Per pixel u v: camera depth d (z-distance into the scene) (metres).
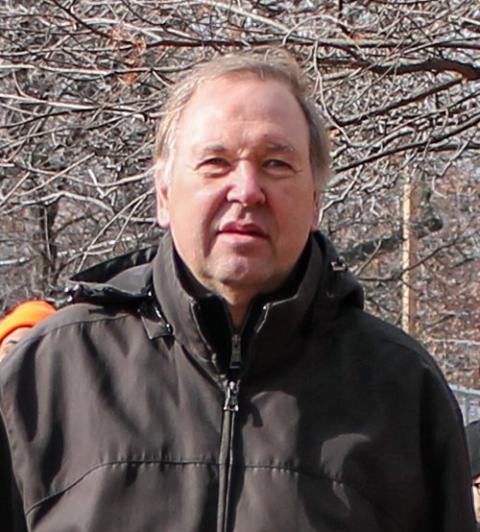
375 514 3.02
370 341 3.21
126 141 9.50
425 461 3.19
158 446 3.00
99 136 9.62
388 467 3.06
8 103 9.91
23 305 5.37
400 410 3.14
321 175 3.24
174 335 3.12
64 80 10.06
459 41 8.46
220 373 3.07
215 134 3.02
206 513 2.94
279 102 3.07
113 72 8.58
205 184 3.02
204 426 3.03
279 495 2.94
